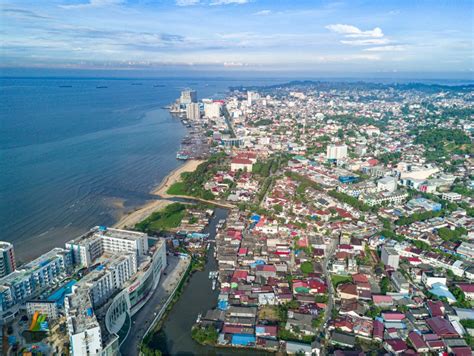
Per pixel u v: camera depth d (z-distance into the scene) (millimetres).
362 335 185250
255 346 178125
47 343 171000
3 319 183250
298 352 173375
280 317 199250
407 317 197000
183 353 175000
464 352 168625
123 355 172000
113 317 182500
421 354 172500
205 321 194750
